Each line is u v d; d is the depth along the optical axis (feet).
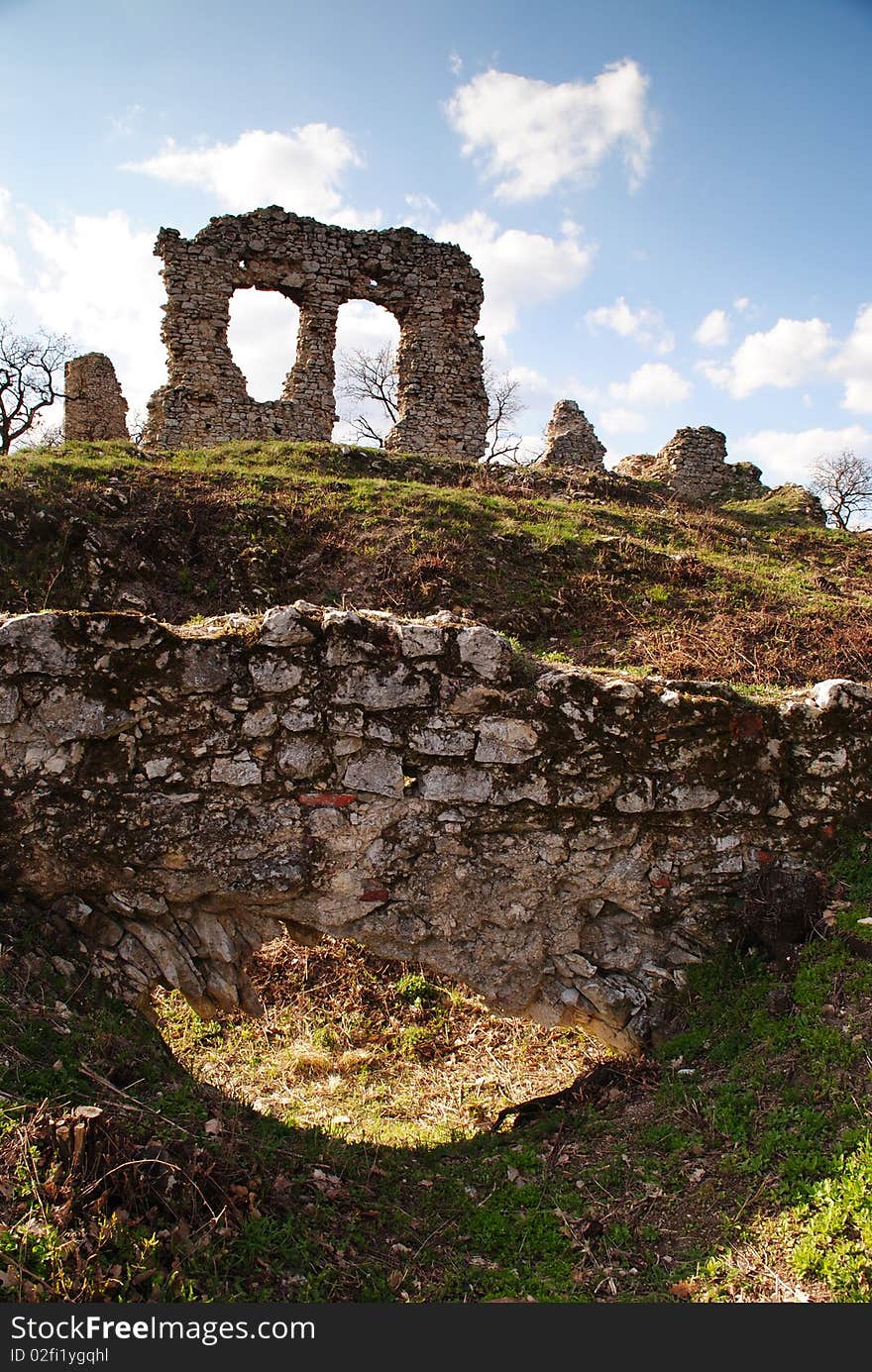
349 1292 12.62
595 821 18.67
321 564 39.86
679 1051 17.84
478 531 43.52
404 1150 17.26
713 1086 16.52
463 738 18.16
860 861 19.12
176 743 17.25
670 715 18.83
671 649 36.27
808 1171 13.85
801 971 17.51
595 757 18.57
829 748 19.66
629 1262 13.51
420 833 18.15
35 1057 14.10
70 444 47.83
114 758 17.01
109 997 16.79
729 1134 15.26
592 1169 15.74
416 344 67.10
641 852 18.89
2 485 38.27
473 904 18.45
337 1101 19.72
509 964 18.81
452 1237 14.47
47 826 16.79
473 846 18.33
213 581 37.93
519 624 37.91
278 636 17.54
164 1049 17.08
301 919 18.22
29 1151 12.01
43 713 16.74
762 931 18.53
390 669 17.92
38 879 16.83
